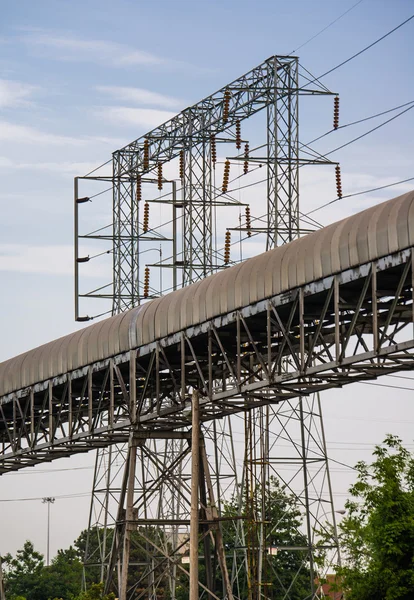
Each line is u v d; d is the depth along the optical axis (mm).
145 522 72438
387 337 57094
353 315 59875
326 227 61625
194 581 56094
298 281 61719
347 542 75312
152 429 74500
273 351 71375
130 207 112000
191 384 76688
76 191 112812
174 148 104250
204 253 101625
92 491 111938
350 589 75500
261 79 92688
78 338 80625
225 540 145375
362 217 58812
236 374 67438
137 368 78500
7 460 90125
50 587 174500
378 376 61062
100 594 105750
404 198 56812
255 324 68188
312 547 96500
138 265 112125
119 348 75938
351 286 61094
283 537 148625
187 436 74250
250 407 68938
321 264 60312
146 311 74000
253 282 64875
